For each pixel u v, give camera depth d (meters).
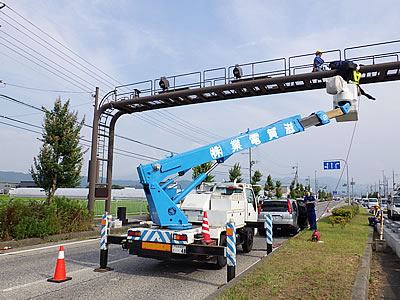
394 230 11.34
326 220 19.50
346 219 17.73
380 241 10.05
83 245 11.17
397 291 6.11
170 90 16.66
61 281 6.41
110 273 7.18
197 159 7.43
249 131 8.37
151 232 6.77
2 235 10.73
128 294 5.65
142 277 6.85
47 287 6.04
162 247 6.62
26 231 11.26
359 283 5.46
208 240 7.01
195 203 8.58
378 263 8.51
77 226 13.77
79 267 7.75
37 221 11.73
